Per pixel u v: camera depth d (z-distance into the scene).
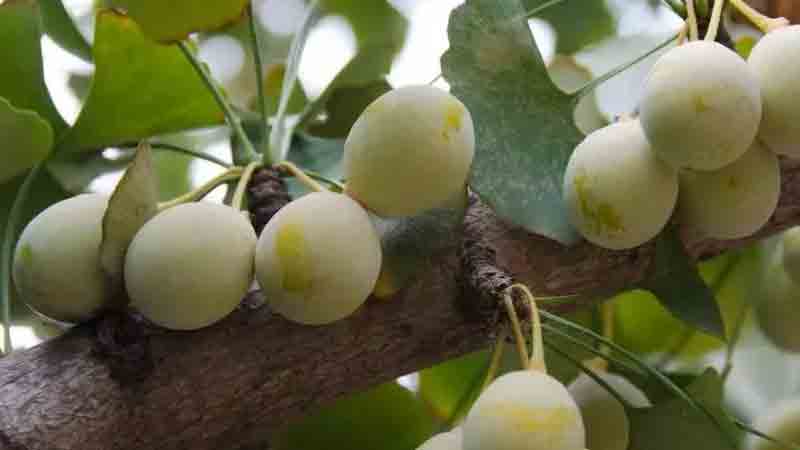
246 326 0.36
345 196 0.34
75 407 0.35
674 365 0.51
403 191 0.34
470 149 0.34
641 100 0.35
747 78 0.35
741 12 0.38
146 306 0.34
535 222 0.37
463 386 0.48
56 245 0.34
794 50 0.35
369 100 0.49
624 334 0.50
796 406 0.47
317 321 0.34
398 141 0.34
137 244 0.34
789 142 0.36
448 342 0.37
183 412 0.36
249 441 0.37
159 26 0.36
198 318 0.34
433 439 0.33
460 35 0.38
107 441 0.35
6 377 0.35
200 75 0.40
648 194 0.35
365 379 0.37
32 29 0.42
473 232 0.38
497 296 0.34
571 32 0.54
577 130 0.38
